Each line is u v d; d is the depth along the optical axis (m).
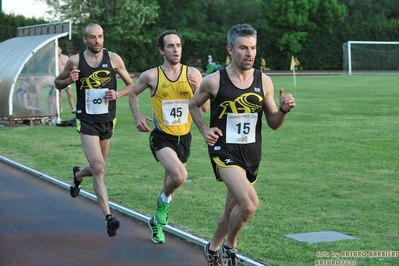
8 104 24.41
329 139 20.17
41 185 13.77
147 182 13.83
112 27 78.44
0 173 15.23
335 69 91.50
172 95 9.65
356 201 11.68
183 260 8.52
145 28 85.69
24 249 9.05
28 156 17.69
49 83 25.00
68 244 9.30
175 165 9.23
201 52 85.56
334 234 9.48
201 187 13.12
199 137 21.23
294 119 26.09
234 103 7.41
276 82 56.84
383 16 102.31
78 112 10.27
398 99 36.12
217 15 97.25
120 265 8.32
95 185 9.59
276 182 13.50
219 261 7.93
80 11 77.06
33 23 73.19
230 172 7.33
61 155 17.78
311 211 10.95
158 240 9.31
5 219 10.78
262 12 96.31
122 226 10.29
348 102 34.31
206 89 7.50
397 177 14.00
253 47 7.33
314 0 90.56
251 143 7.52
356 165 15.52
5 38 71.69
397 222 10.18
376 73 76.50
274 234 9.50
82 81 10.19
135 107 9.83
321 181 13.59
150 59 82.75
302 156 16.97
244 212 7.18
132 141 20.45
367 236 9.37
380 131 22.05
